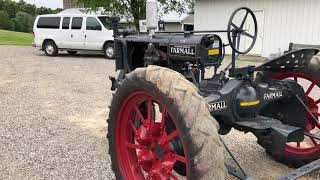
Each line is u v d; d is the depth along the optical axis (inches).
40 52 802.2
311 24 656.4
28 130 235.6
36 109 290.2
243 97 136.6
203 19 815.7
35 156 193.0
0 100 321.7
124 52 169.6
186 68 152.2
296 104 159.0
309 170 138.6
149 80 116.1
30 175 171.9
